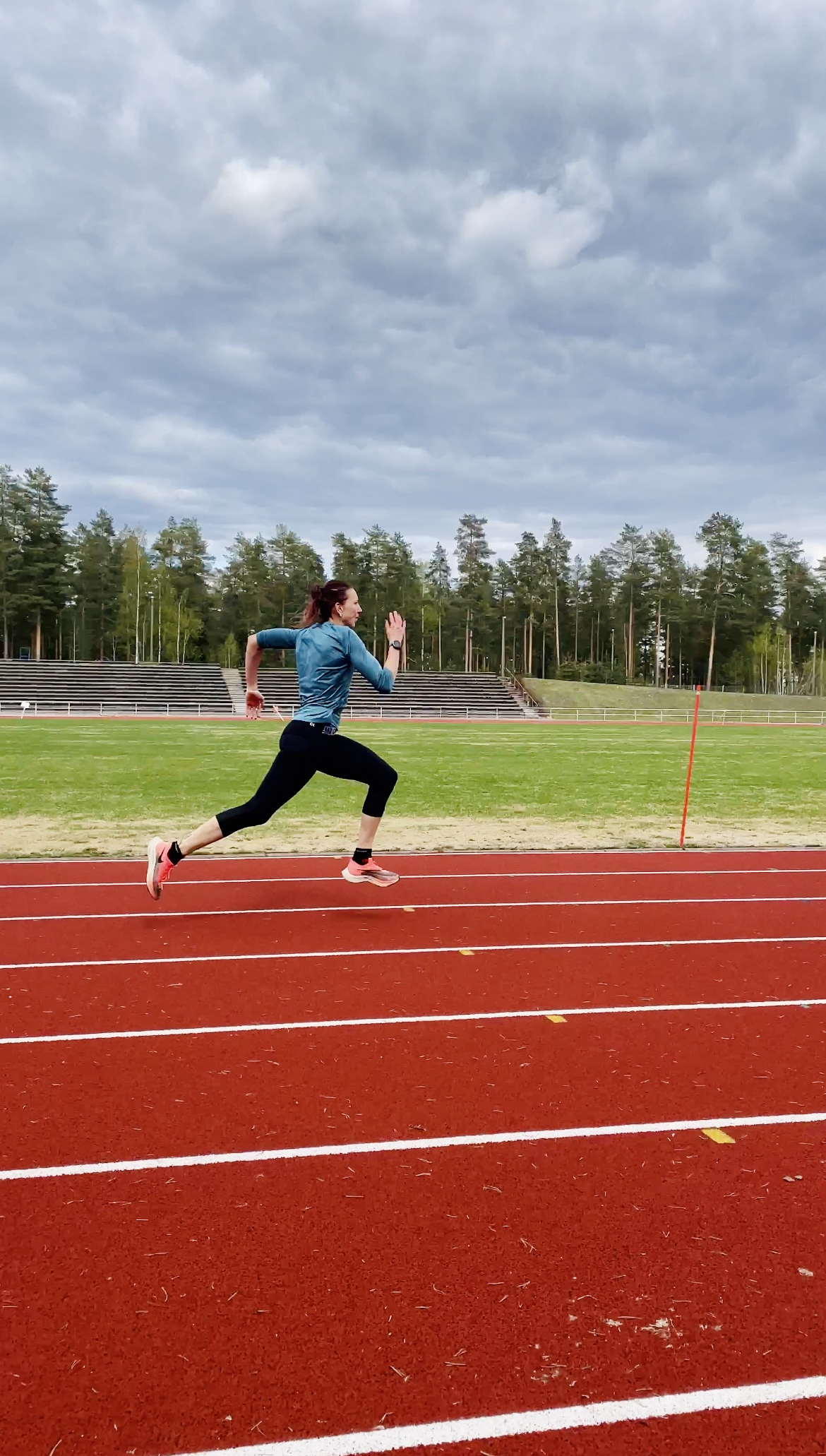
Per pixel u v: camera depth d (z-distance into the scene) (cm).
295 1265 251
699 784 1792
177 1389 204
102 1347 218
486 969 545
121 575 9550
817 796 1598
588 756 2567
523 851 998
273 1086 372
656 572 9694
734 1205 287
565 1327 227
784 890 799
